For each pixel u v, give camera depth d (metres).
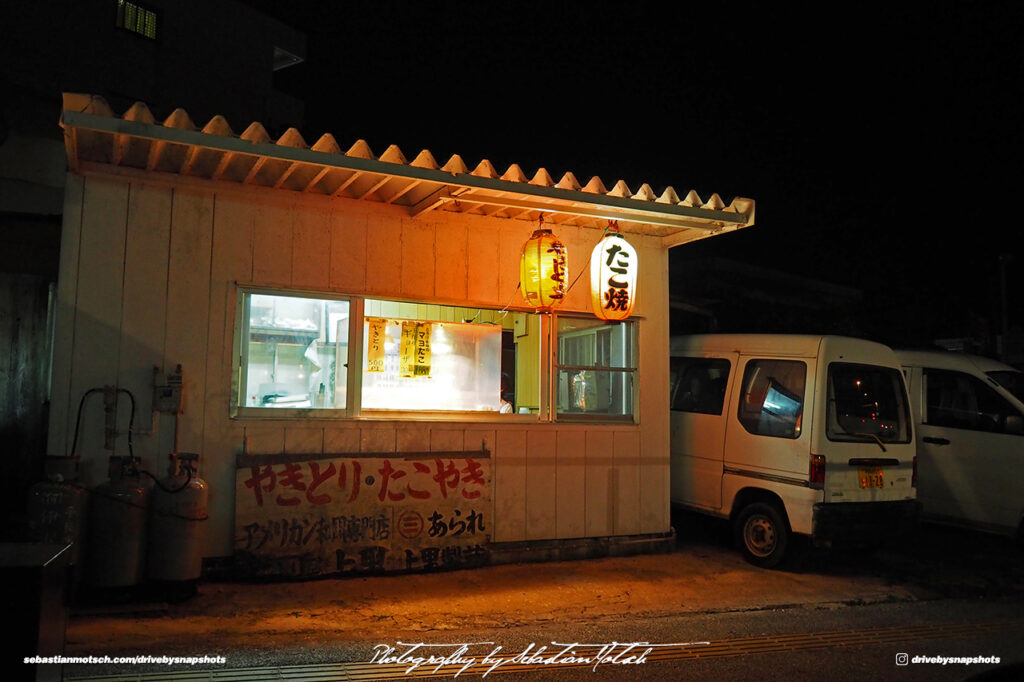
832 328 15.25
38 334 7.53
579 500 8.48
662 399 9.05
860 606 7.33
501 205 7.29
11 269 8.24
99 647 5.12
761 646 5.96
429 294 7.88
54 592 2.99
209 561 6.86
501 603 6.78
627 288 7.77
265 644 5.40
